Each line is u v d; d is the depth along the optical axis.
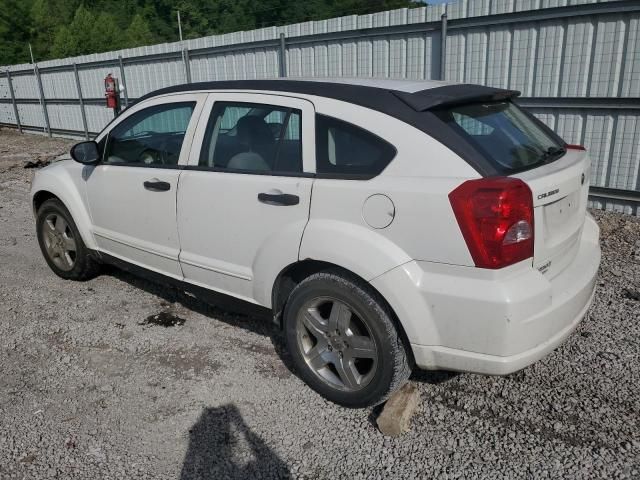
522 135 3.12
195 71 12.77
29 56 48.00
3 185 9.93
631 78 6.55
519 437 2.88
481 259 2.52
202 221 3.58
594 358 3.57
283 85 3.33
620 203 7.05
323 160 3.02
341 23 9.23
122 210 4.16
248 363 3.62
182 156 3.71
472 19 7.64
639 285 4.69
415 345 2.73
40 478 2.67
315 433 2.96
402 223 2.69
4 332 4.11
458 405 3.15
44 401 3.27
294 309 3.18
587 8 6.64
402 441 2.88
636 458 2.71
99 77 15.56
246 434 2.96
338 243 2.87
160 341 3.92
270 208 3.19
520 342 2.55
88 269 4.84
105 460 2.79
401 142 2.77
